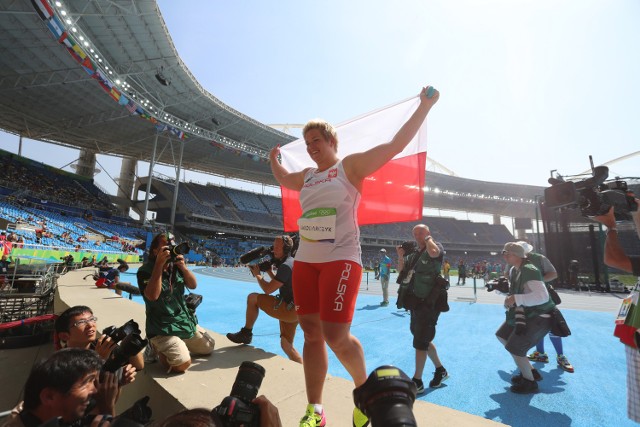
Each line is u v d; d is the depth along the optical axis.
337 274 1.59
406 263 3.75
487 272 25.62
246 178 65.94
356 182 1.75
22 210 27.78
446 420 1.97
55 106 36.94
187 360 2.75
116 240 31.88
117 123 41.69
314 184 1.80
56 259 19.20
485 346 5.21
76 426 1.50
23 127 41.81
